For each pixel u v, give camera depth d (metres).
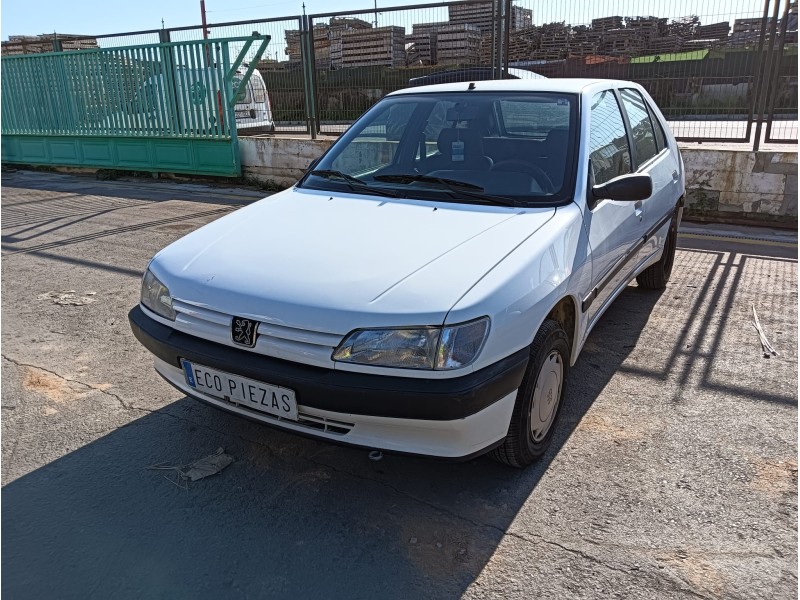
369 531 2.52
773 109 7.89
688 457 2.95
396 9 8.95
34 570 2.33
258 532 2.52
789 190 7.16
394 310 2.31
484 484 2.79
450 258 2.59
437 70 9.24
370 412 2.32
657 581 2.24
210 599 2.20
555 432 3.16
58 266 6.19
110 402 3.54
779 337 4.28
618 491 2.72
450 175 3.41
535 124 3.52
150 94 11.05
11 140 13.35
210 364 2.57
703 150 7.46
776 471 2.84
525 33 8.66
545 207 3.07
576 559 2.35
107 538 2.49
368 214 3.12
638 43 8.44
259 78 11.98
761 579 2.24
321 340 2.35
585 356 4.04
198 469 2.93
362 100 9.93
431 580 2.26
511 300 2.45
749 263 5.98
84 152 12.33
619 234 3.58
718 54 7.89
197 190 10.53
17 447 3.11
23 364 4.02
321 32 9.80
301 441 3.16
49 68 12.10
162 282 2.83
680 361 3.95
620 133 3.95
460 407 2.28
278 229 3.04
